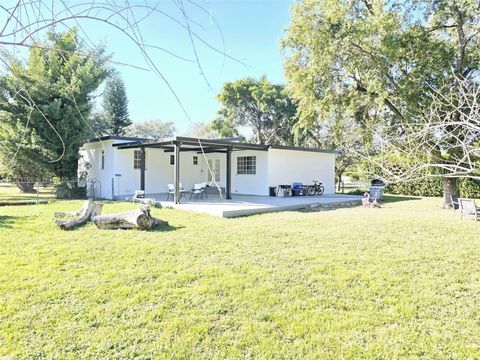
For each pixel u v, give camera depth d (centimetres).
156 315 304
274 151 1485
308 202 1197
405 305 330
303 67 1222
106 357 243
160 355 247
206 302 332
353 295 354
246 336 273
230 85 2644
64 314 305
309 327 288
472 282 395
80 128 1291
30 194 1598
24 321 292
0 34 111
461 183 1545
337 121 1196
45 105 1178
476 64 906
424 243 586
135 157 1505
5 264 441
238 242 580
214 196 1445
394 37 973
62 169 1455
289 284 382
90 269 427
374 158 342
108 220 688
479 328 288
